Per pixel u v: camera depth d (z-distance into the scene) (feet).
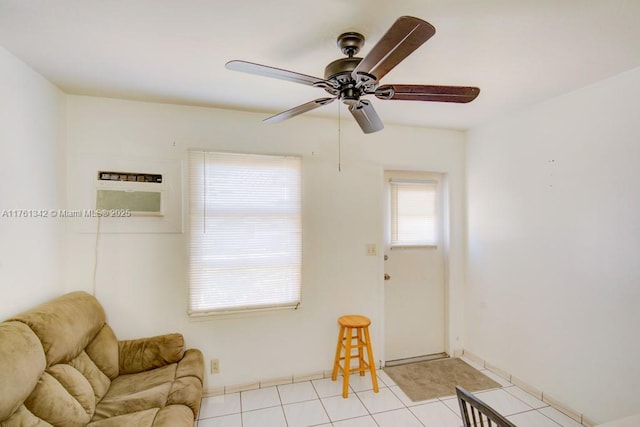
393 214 11.05
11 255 5.99
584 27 5.14
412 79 7.14
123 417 5.64
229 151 8.93
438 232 11.44
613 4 4.57
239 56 6.09
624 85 6.77
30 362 4.82
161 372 7.40
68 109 7.90
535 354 8.68
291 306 9.34
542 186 8.51
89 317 7.09
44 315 5.79
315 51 5.92
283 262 9.27
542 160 8.50
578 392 7.62
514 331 9.32
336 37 5.45
